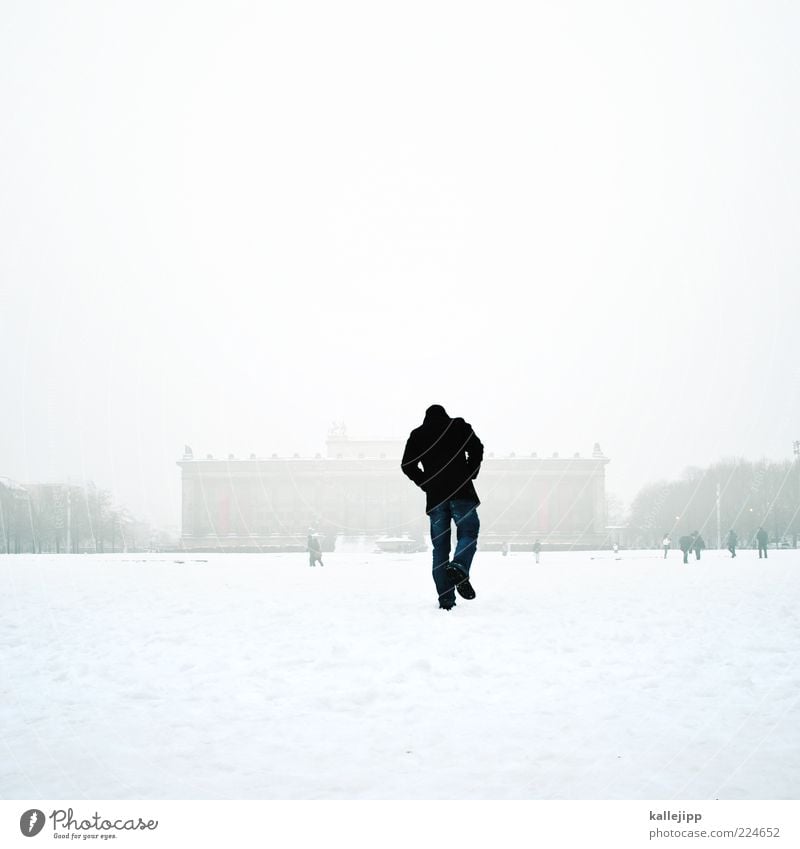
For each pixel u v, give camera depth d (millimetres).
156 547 97688
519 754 3035
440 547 7590
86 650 5465
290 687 4160
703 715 3553
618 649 5188
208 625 6672
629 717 3521
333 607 7977
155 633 6242
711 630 6047
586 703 3771
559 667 4609
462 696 3926
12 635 6238
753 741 3170
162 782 2807
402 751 3082
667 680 4258
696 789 2691
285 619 6973
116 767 2945
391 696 3955
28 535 80500
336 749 3111
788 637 5699
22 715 3664
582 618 6723
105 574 18875
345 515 98250
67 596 10234
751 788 2697
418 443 7668
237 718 3578
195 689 4156
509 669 4562
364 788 2734
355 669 4598
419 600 8719
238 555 57031
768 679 4289
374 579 16609
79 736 3318
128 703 3881
